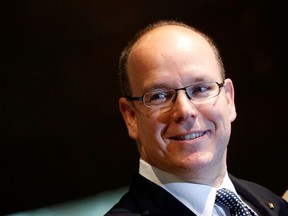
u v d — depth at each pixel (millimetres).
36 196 3479
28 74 3410
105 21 3512
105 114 3584
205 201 1873
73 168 3545
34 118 3449
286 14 3793
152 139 1849
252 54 3764
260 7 3760
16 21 3352
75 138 3543
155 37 1856
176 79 1795
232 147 3777
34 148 3467
